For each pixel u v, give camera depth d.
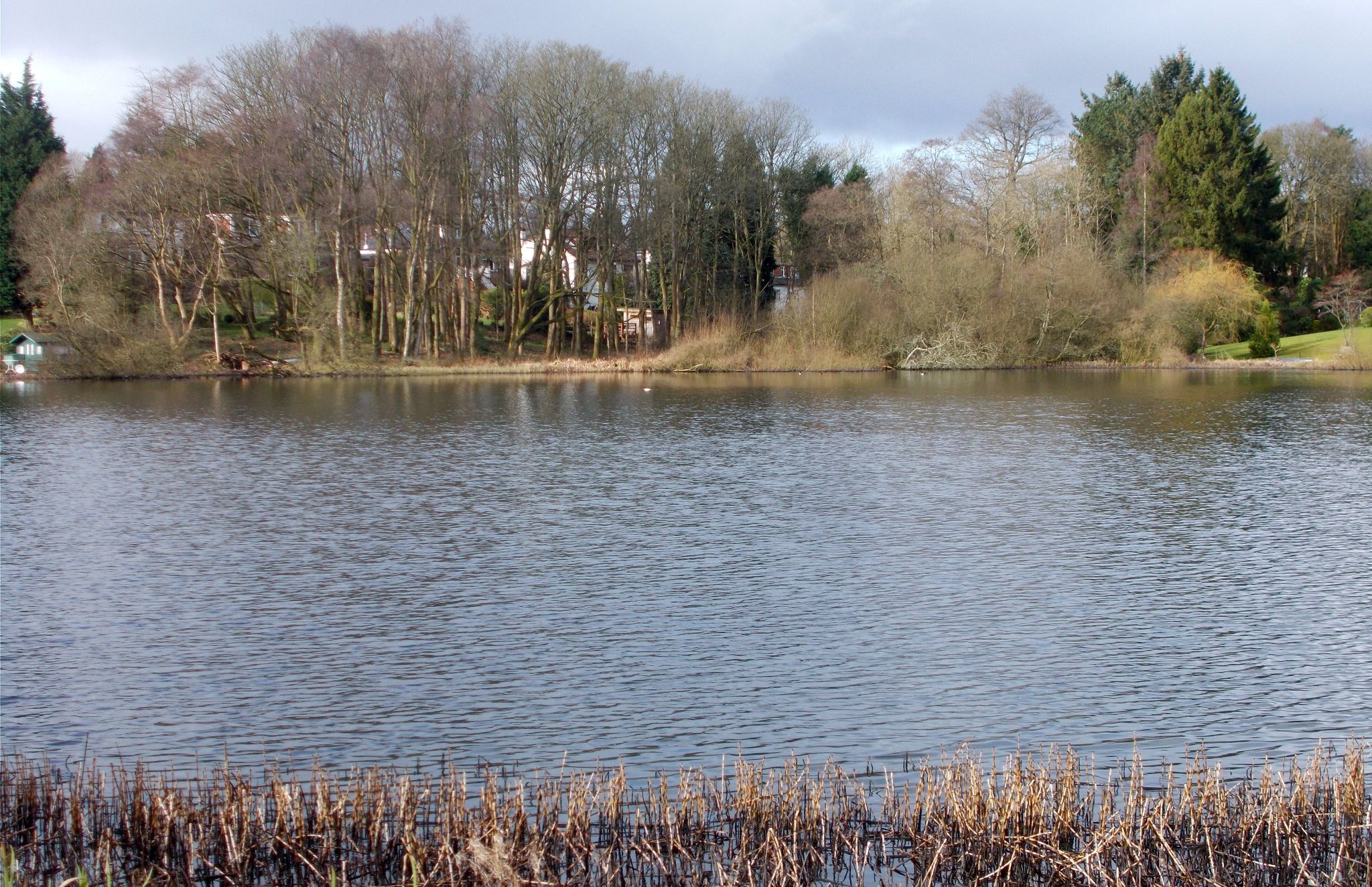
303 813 10.02
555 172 74.88
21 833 10.30
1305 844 10.12
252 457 34.34
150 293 70.75
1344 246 100.25
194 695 14.38
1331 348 81.44
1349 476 30.61
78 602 18.53
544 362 75.00
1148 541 22.94
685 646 16.27
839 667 15.42
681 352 74.81
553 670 15.30
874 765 12.28
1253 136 90.88
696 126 79.50
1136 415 46.59
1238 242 88.44
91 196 64.00
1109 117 103.62
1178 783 11.79
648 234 78.44
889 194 84.81
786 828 10.35
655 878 9.86
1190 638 16.66
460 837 9.80
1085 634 16.86
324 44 66.12
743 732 13.23
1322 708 13.96
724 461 33.84
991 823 10.19
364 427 42.25
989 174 85.50
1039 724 13.47
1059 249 78.56
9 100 85.81
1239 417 45.47
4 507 26.30
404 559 21.47
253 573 20.41
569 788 11.05
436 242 74.81
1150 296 79.88
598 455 35.03
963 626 17.25
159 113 65.75
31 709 13.93
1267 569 20.66
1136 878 9.77
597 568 20.75
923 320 76.56
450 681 14.89
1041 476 30.80
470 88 71.31
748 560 21.33
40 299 70.50
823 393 58.22
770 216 85.88
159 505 26.58
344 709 13.91
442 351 77.19
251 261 72.12
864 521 24.84
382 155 68.88
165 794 10.35
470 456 34.72
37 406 49.41
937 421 44.56
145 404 50.66
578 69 73.31
